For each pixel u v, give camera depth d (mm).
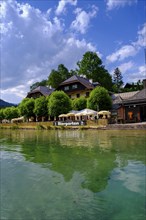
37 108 42250
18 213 4328
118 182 5867
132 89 71688
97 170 7035
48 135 22109
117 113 35812
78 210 4340
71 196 5031
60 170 7168
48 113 39938
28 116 46062
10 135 24547
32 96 59469
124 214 4141
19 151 11617
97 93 35250
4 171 7242
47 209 4457
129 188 5430
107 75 69500
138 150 10188
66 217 4117
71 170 7133
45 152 10898
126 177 6266
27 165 8055
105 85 66875
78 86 50062
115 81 92062
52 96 38469
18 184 5891
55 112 37438
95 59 68438
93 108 35406
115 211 4258
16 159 9305
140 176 6309
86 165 7719
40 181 6117
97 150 10664
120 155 9188
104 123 27672
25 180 6219
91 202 4707
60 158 9117
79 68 71938
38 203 4730
